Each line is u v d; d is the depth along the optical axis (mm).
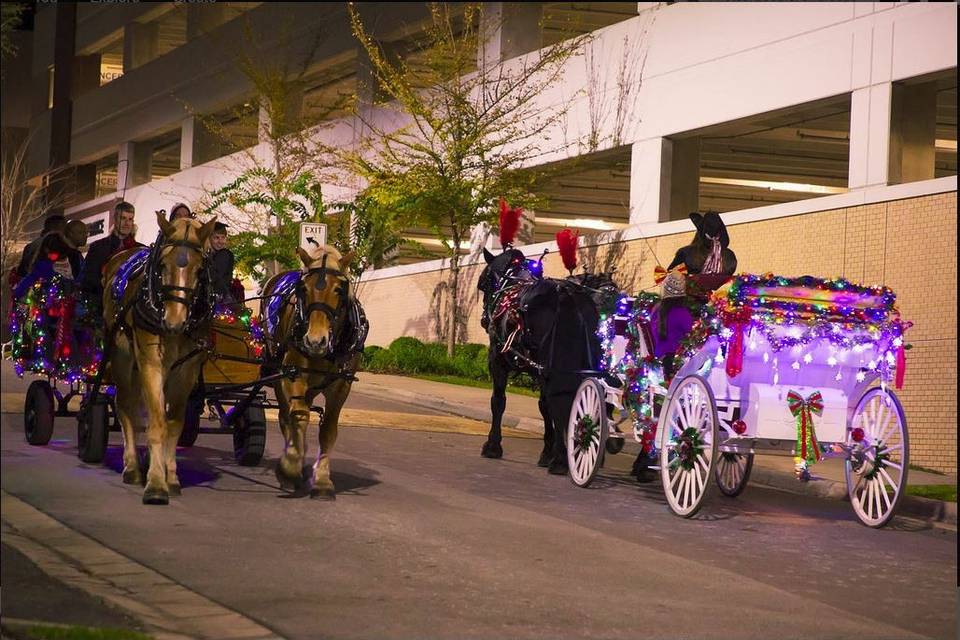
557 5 34312
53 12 49844
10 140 51312
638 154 27641
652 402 14086
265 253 33750
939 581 10430
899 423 12766
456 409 23625
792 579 10195
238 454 14562
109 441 15727
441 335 33281
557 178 31859
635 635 8102
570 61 29906
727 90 25281
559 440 15562
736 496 14945
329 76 41875
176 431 12297
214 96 43594
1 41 40156
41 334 14492
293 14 40344
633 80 27859
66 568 9078
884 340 13016
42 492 12000
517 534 11273
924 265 19766
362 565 9672
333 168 38469
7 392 19922
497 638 7863
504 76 31562
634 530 11992
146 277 11844
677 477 13219
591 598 9023
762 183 37969
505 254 17266
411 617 8242
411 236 40031
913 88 21953
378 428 19188
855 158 22234
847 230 21203
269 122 39875
